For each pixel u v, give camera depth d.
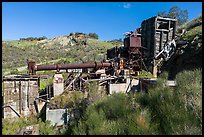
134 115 7.28
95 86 15.63
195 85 7.79
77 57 54.50
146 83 14.86
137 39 21.97
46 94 16.20
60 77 16.42
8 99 14.62
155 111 7.62
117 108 8.30
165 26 22.20
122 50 22.73
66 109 12.87
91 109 9.16
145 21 22.97
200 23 23.86
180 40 20.95
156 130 6.62
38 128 11.83
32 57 59.62
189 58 16.28
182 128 6.22
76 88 16.95
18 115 14.59
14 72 31.83
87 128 7.75
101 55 52.69
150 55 22.08
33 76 15.72
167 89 8.39
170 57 19.95
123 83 16.78
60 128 11.77
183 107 7.00
